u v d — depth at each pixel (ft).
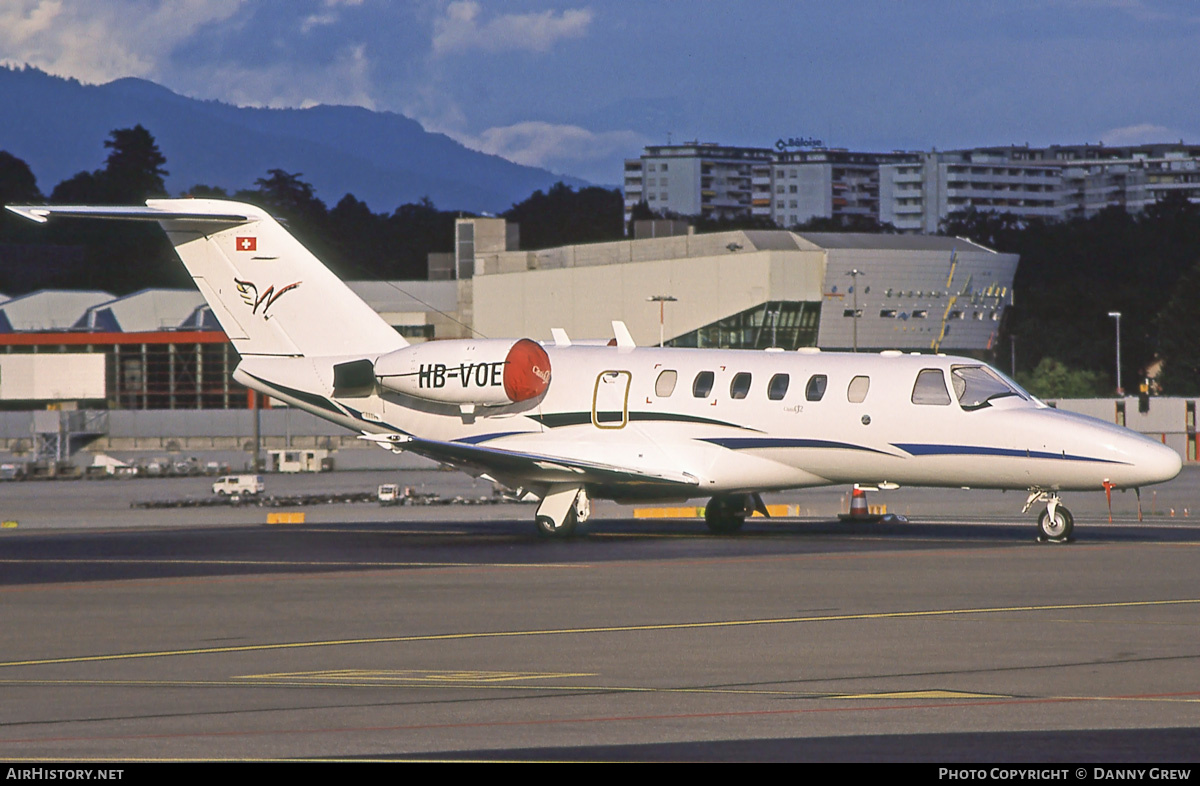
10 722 144.56
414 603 232.53
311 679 167.43
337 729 138.92
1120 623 201.87
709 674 166.81
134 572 287.07
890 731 135.44
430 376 375.86
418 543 345.51
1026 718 140.67
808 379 355.36
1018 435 332.19
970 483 344.69
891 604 223.71
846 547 320.50
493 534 375.66
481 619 213.66
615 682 162.61
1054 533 331.77
